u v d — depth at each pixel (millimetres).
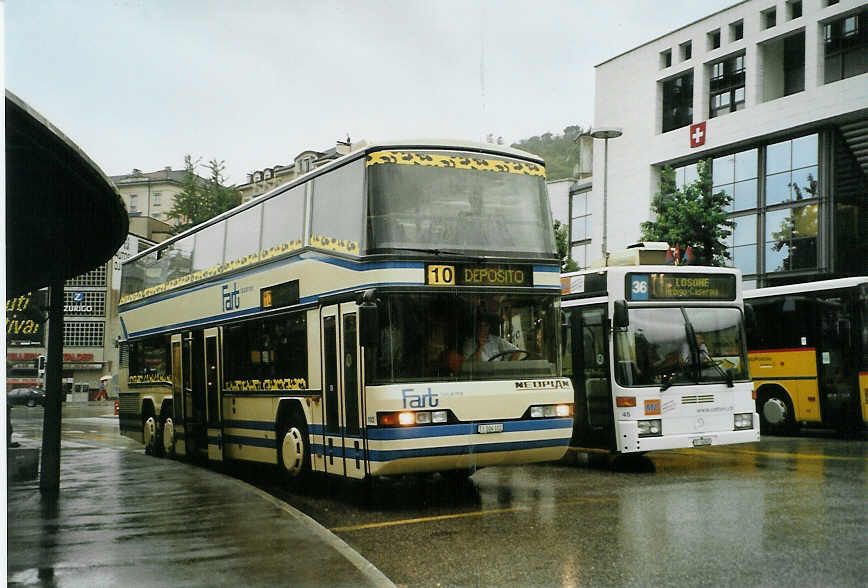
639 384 13250
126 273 21328
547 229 11109
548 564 6871
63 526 8328
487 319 10422
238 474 15156
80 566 6500
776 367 21109
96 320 63156
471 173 10758
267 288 13281
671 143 44656
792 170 38875
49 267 11977
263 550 7000
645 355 13383
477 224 10625
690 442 13383
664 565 6691
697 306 13938
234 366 14445
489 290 10477
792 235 38594
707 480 11859
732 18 41719
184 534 7773
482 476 13312
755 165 40531
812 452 15750
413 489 12070
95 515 9000
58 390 11180
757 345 21609
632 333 13398
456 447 9938
